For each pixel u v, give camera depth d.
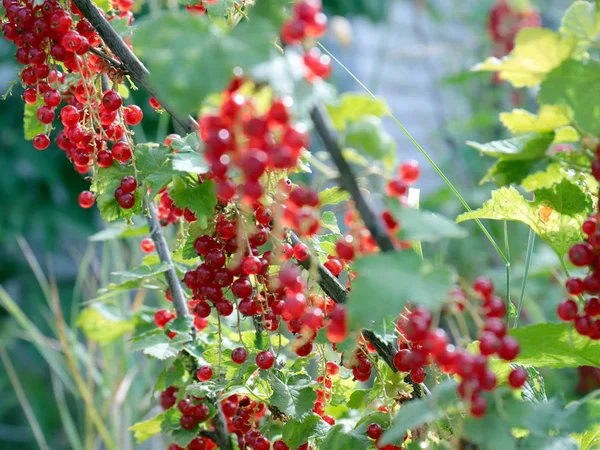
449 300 0.65
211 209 0.74
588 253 0.68
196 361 0.85
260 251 0.76
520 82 0.69
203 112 0.66
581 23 0.68
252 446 0.78
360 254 0.67
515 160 0.69
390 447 0.73
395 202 0.64
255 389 0.80
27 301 2.18
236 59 0.62
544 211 0.75
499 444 0.64
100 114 0.79
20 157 2.17
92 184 0.80
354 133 0.63
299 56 0.64
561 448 0.67
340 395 0.83
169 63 0.62
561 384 1.37
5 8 0.76
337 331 0.65
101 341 0.99
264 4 0.65
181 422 0.82
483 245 1.78
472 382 0.64
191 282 0.75
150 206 0.87
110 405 1.08
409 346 0.75
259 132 0.63
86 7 0.76
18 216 2.09
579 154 0.69
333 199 0.77
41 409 2.06
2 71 2.24
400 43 2.79
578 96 0.67
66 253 2.33
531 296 1.56
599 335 0.68
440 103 2.58
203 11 0.77
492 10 1.98
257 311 0.75
